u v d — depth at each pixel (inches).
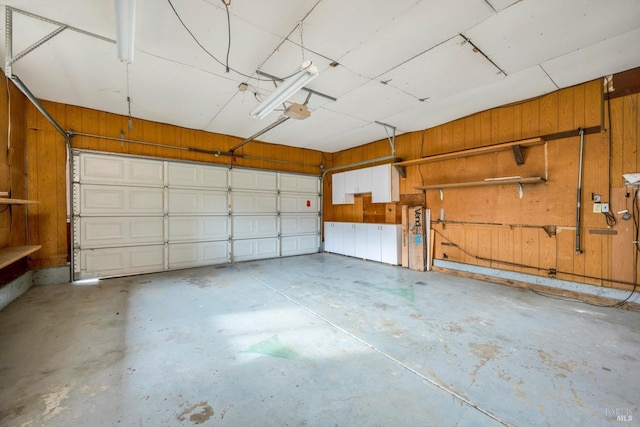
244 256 233.1
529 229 150.3
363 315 113.0
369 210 252.2
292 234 263.9
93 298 133.6
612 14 85.7
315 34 96.7
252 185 238.4
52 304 125.0
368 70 120.5
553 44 101.7
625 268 121.0
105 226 172.9
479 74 124.0
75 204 163.6
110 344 88.4
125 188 179.3
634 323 103.5
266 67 118.5
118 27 74.7
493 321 106.2
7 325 102.2
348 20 89.7
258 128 206.2
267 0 81.0
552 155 141.6
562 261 138.6
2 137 126.4
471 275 175.0
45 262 156.6
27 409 59.5
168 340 91.3
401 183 218.8
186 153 205.0
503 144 148.9
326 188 290.4
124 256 179.2
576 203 134.0
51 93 145.6
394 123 191.9
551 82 131.7
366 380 70.3
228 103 157.9
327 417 58.0
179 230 200.8
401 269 201.6
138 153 185.3
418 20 89.6
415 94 144.9
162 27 92.7
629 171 119.7
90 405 61.0
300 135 225.6
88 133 166.7
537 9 84.2
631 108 119.3
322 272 192.1
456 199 183.0
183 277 176.9
